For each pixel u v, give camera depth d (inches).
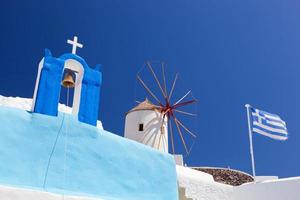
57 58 338.6
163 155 385.1
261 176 845.2
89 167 315.9
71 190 294.8
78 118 331.6
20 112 297.3
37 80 332.8
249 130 613.9
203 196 658.2
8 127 285.1
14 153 279.4
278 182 498.9
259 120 607.8
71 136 316.2
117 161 339.6
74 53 361.7
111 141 344.5
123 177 337.1
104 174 324.2
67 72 357.7
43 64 327.6
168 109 864.9
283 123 618.2
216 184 685.3
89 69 358.9
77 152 314.0
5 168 270.1
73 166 306.2
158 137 830.5
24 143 287.7
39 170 285.9
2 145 276.2
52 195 262.5
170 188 372.5
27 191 251.8
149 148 376.5
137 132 840.3
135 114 860.6
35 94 321.4
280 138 604.7
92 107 345.4
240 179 984.3
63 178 295.6
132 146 360.8
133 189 339.3
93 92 352.2
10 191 244.1
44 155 294.0
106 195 314.3
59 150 303.7
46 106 315.3
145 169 359.9
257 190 518.6
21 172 276.1
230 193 691.4
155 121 842.8
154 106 865.5
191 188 653.3
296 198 474.0
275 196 494.6
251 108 617.6
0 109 287.7
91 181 311.4
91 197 285.7
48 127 305.7
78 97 349.4
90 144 326.0
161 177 370.3
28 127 295.4
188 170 705.0
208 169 997.2
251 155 601.0
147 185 353.1
